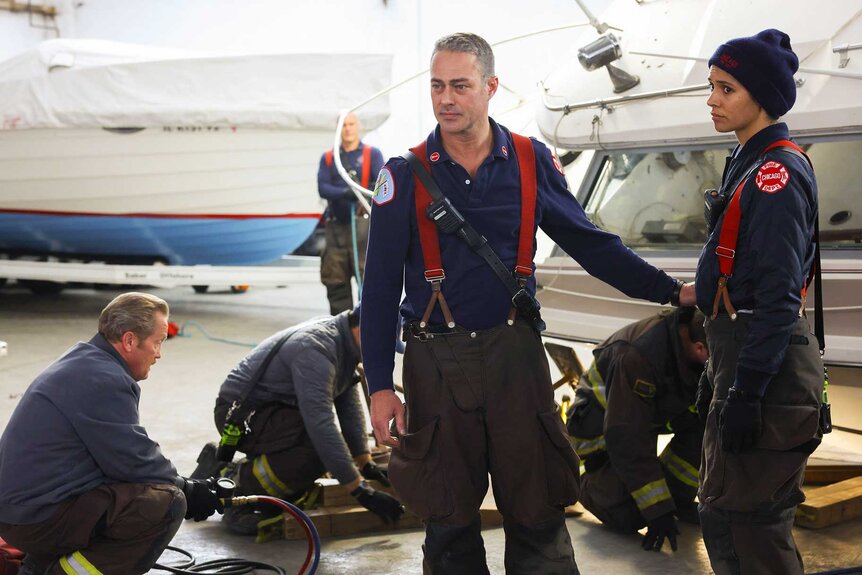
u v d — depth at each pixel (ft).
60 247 29.96
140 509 8.84
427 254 7.52
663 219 13.15
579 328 13.46
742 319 7.59
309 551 9.99
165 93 24.75
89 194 27.20
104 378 8.86
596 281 13.11
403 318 7.88
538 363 7.64
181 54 27.35
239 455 15.21
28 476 8.67
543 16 33.45
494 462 7.64
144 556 9.03
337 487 11.84
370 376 7.80
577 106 13.46
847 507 11.51
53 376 8.89
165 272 27.12
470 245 7.45
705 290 7.85
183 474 13.76
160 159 26.11
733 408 7.39
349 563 10.76
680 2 13.38
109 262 30.53
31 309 30.01
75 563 8.86
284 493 11.71
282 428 11.56
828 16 11.82
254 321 28.22
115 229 28.14
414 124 36.99
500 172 7.61
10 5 45.03
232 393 11.64
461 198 7.54
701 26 12.70
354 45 38.06
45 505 8.68
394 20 37.06
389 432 7.73
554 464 7.64
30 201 27.84
